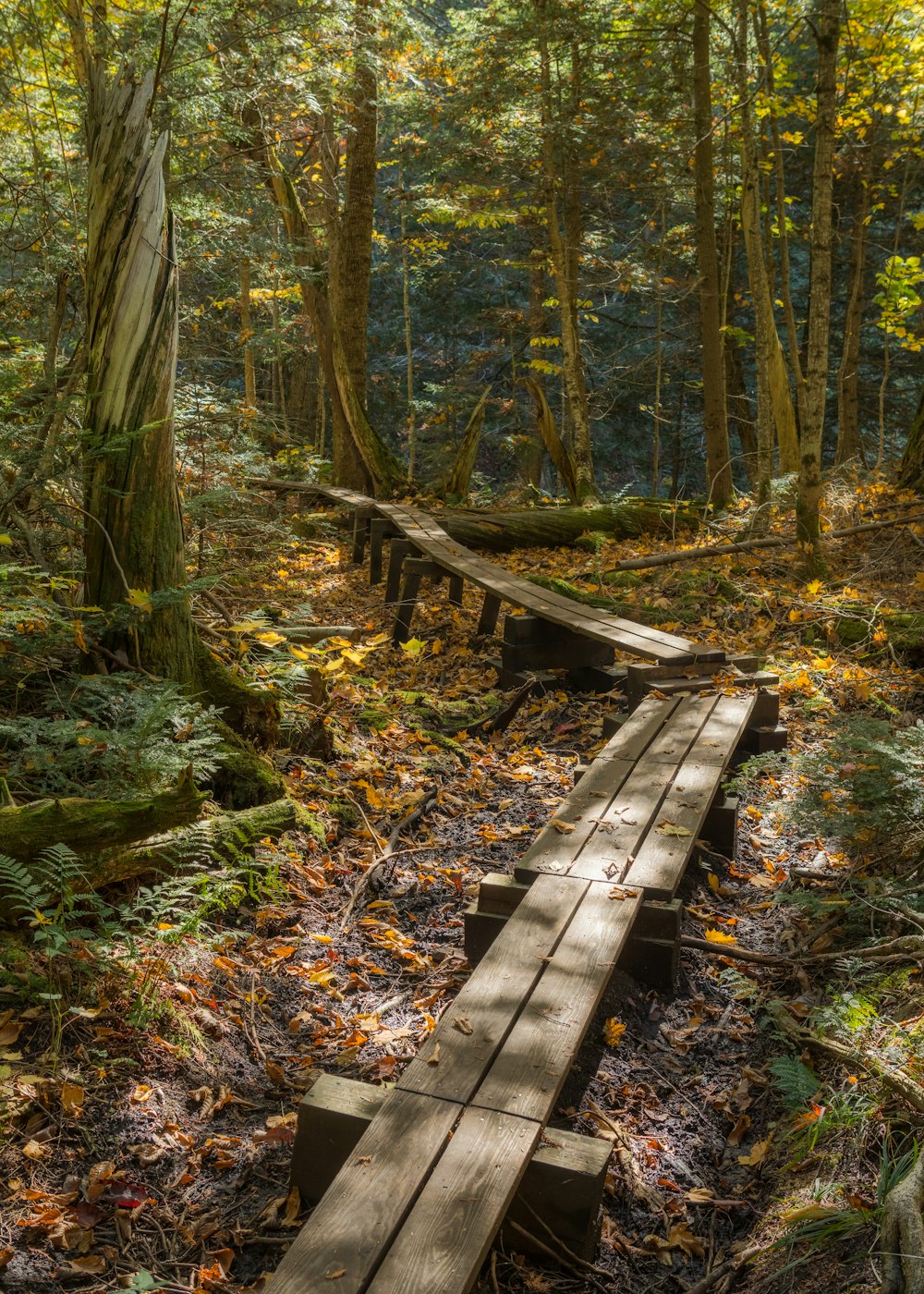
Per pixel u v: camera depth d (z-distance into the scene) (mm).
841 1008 2984
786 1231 2363
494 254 24750
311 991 3545
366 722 6008
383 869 4434
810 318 8273
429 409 22391
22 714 4602
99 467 4641
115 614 4539
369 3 11922
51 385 5398
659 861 3635
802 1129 2729
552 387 23781
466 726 6367
